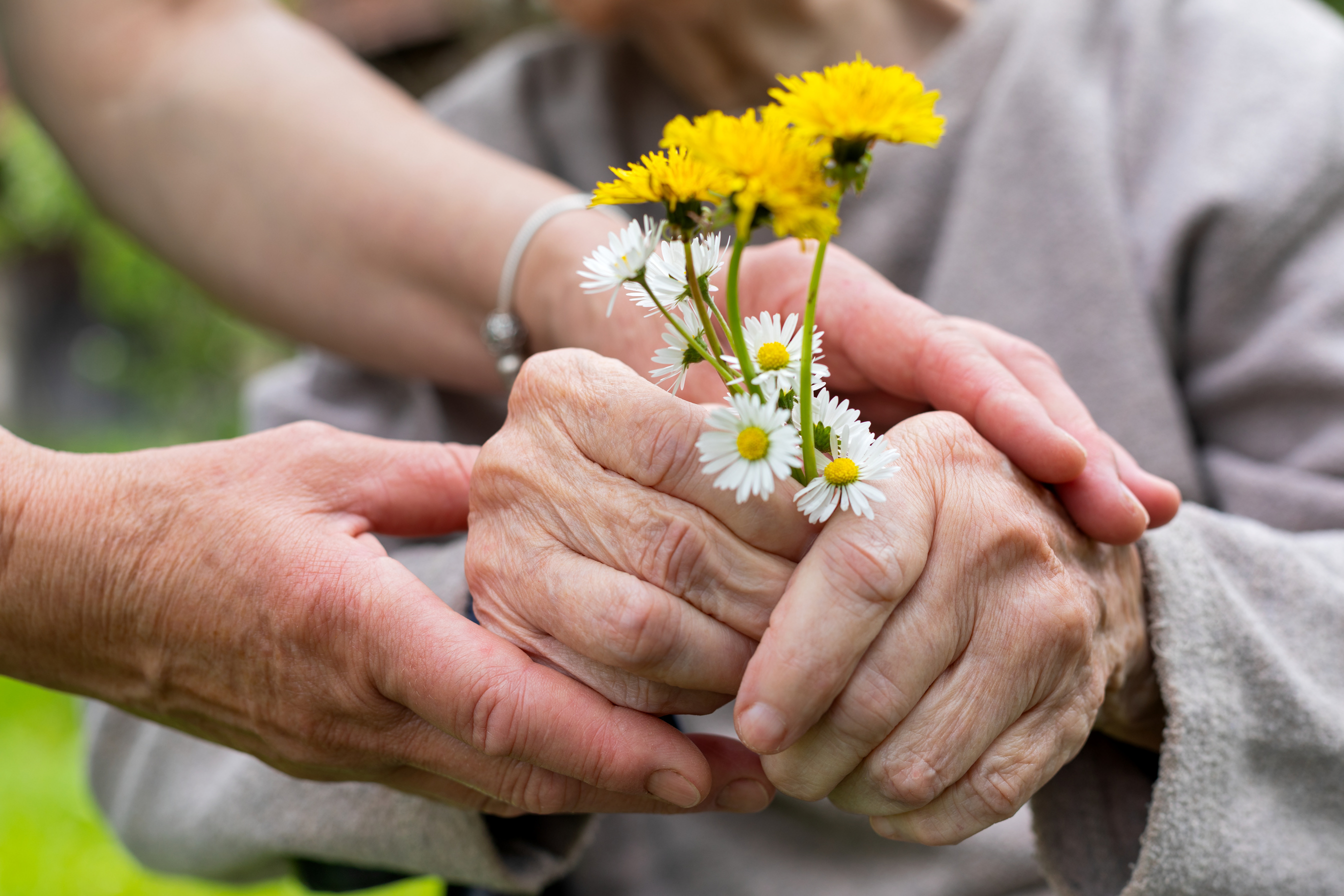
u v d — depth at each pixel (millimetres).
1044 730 514
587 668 507
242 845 636
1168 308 672
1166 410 652
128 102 738
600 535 501
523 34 1169
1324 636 579
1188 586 557
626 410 499
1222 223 662
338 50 773
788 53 781
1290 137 668
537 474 507
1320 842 562
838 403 497
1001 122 700
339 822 608
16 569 533
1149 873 545
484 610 519
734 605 496
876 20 792
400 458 558
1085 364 664
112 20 747
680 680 499
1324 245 661
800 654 481
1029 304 675
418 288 680
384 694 517
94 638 542
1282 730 559
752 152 445
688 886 686
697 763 502
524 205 655
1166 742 545
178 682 544
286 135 701
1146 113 707
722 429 465
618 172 466
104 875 1439
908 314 550
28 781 1699
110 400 6332
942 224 732
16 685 2086
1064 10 727
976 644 500
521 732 500
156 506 536
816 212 442
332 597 516
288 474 548
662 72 821
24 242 5012
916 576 489
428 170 678
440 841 593
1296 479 646
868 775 502
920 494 498
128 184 748
